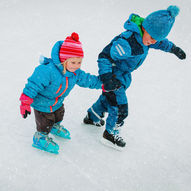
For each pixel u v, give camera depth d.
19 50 4.26
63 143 2.49
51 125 2.28
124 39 2.05
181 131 2.89
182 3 6.67
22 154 2.28
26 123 2.67
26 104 1.96
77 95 3.30
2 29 4.92
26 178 2.07
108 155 2.44
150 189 2.13
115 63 2.22
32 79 1.91
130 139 2.69
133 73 4.00
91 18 5.77
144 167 2.35
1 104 2.94
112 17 5.92
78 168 2.24
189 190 2.17
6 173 2.09
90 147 2.50
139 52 2.10
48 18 5.58
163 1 6.82
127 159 2.42
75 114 2.95
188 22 5.81
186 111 3.25
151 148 2.60
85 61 4.14
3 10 5.77
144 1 6.82
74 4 6.45
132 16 2.09
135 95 3.48
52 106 2.17
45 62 1.99
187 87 3.78
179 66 4.33
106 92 2.32
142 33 2.05
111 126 2.45
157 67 4.25
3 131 2.52
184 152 2.59
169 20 1.93
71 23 5.45
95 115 2.66
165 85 3.78
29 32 4.91
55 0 6.61
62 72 1.96
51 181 2.07
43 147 2.31
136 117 3.04
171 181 2.24
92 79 2.26
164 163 2.43
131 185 2.15
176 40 5.08
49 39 4.73
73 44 1.87
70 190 2.02
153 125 2.94
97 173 2.22
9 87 3.29
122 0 6.81
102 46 4.68
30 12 5.80
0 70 3.64
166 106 3.31
